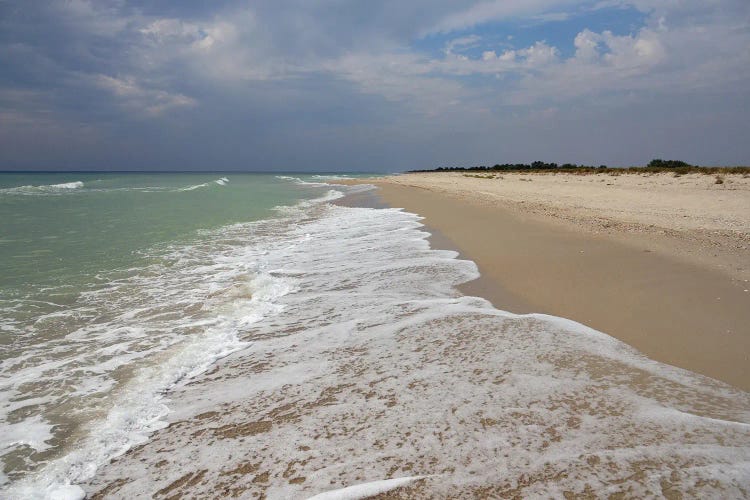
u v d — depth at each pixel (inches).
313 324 243.1
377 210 834.8
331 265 385.4
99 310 270.4
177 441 143.3
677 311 241.1
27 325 244.4
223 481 123.2
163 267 380.2
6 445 142.9
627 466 121.0
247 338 228.2
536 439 133.6
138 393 174.4
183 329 240.8
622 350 196.4
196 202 1023.0
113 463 133.9
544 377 172.2
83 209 812.0
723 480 115.0
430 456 128.0
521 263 358.9
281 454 133.0
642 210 688.4
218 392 173.5
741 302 250.4
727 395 158.4
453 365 184.9
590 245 412.5
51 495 121.1
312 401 161.9
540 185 1352.1
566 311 248.8
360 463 126.7
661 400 154.9
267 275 355.6
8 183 2043.6
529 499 110.3
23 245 449.4
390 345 208.2
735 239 425.1
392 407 154.5
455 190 1274.6
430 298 281.1
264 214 805.9
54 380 184.5
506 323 231.6
